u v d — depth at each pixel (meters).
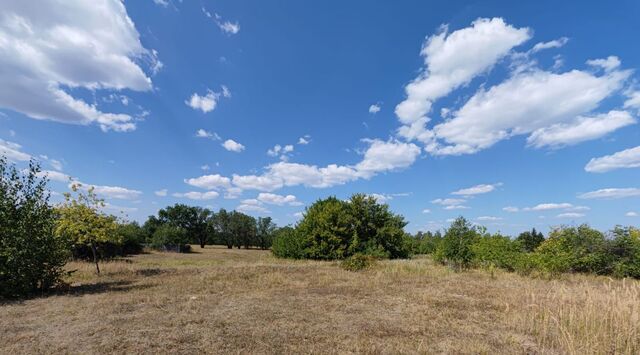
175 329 6.67
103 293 10.36
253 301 9.33
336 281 13.25
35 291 10.58
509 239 17.83
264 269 17.06
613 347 5.98
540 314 7.62
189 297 9.77
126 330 6.56
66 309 8.24
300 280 13.39
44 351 5.54
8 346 5.75
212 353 5.51
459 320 7.68
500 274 15.84
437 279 14.04
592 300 7.66
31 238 10.32
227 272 15.66
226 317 7.60
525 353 5.74
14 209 10.55
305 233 28.73
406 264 19.12
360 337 6.39
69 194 14.48
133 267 17.97
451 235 19.09
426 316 7.97
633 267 15.01
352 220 28.92
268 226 84.44
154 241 54.56
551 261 15.05
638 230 15.67
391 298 9.93
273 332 6.59
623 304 6.97
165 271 16.16
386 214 29.94
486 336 6.61
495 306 8.99
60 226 13.33
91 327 6.77
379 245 28.12
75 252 22.12
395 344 6.06
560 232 16.88
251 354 5.50
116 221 16.09
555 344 6.14
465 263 18.52
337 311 8.34
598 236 16.16
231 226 82.44
